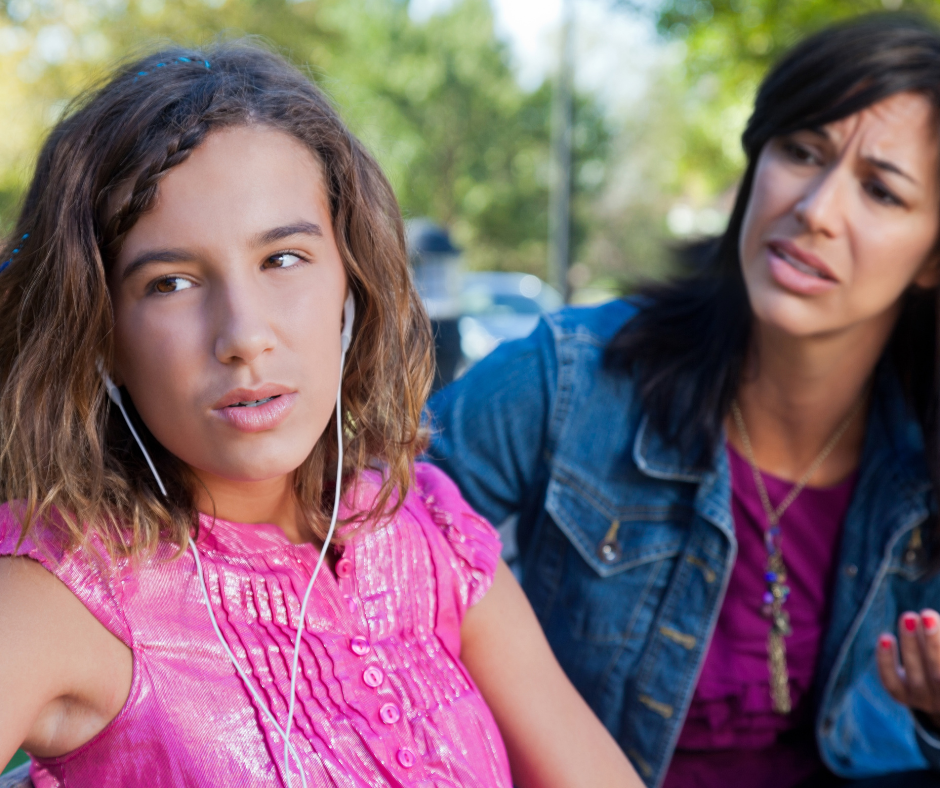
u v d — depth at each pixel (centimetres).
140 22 834
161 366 77
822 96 127
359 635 90
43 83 763
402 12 2392
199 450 78
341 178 89
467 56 2442
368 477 102
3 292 84
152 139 77
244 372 76
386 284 96
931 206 130
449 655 98
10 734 70
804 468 153
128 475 83
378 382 97
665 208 2428
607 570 151
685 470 149
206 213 76
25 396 80
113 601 78
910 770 145
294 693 82
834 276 130
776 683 149
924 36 128
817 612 151
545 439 156
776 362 145
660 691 148
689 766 151
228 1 954
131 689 77
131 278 77
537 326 163
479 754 91
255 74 88
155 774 76
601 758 104
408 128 2314
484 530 108
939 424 144
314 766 80
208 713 78
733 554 147
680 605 149
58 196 79
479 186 2539
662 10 734
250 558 86
